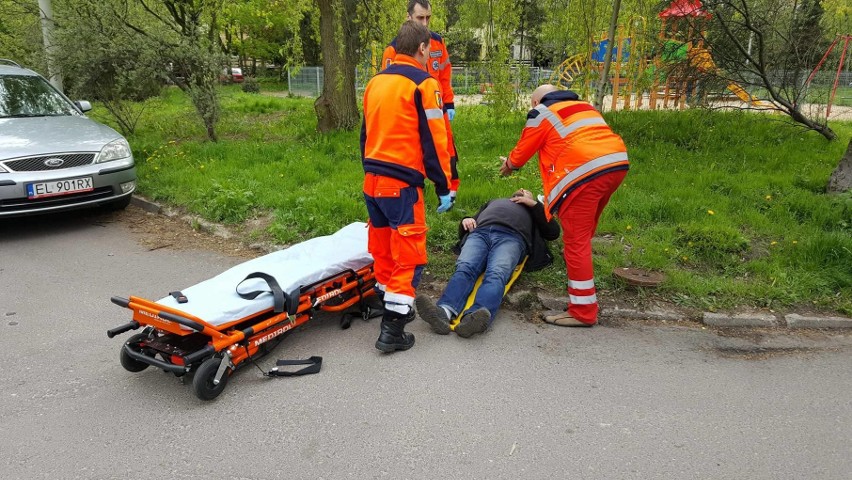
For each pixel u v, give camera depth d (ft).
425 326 13.79
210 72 32.48
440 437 9.64
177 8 37.01
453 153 12.84
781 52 30.50
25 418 10.20
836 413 10.43
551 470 8.86
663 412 10.40
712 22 29.19
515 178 23.12
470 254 14.32
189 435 9.75
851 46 60.18
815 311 14.14
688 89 34.06
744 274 15.64
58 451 9.32
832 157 25.85
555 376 11.57
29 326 13.74
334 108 34.27
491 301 13.25
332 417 10.21
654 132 29.94
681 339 13.21
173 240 20.34
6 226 21.97
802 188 21.45
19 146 19.76
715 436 9.72
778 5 29.45
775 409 10.53
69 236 20.76
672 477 8.71
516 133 31.96
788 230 17.83
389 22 33.42
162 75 31.60
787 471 8.87
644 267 15.80
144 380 11.49
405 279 12.16
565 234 13.48
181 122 39.29
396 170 11.76
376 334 13.41
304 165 26.58
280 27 104.06
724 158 26.05
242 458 9.15
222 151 29.96
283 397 10.85
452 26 63.05
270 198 21.98
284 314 11.98
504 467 8.92
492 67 36.50
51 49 31.55
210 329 10.62
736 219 18.70
